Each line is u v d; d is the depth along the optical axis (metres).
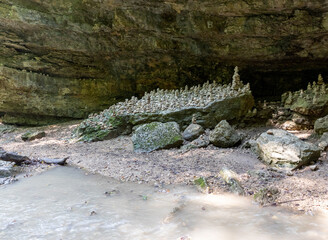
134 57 12.98
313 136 7.98
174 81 13.55
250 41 10.80
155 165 6.10
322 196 4.27
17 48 12.84
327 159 6.16
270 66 12.27
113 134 9.12
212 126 9.04
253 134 8.66
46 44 12.54
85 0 10.77
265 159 6.11
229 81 12.81
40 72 13.41
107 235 3.15
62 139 9.51
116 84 14.15
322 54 10.61
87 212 3.79
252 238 3.09
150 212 3.82
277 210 3.88
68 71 13.70
